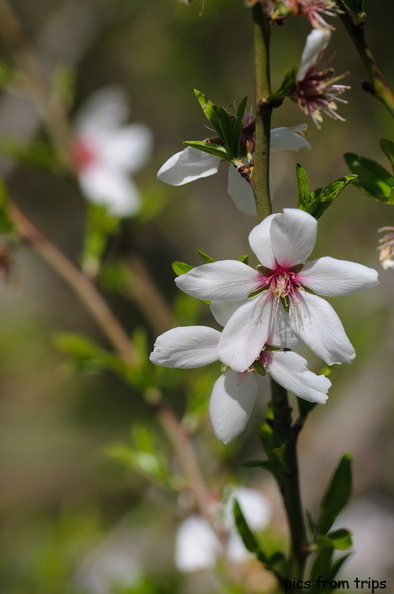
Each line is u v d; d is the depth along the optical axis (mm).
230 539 539
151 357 404
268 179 405
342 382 973
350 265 399
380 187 435
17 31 844
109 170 823
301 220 396
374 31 961
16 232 626
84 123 860
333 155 962
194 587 680
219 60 1068
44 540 1005
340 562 448
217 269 402
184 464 554
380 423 932
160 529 887
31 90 835
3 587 979
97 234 637
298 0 402
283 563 444
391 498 899
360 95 958
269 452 426
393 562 804
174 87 1142
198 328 403
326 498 440
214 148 408
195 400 560
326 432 937
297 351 974
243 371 406
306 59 397
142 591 559
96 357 563
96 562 844
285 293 400
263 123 405
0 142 769
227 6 989
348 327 942
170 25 1080
